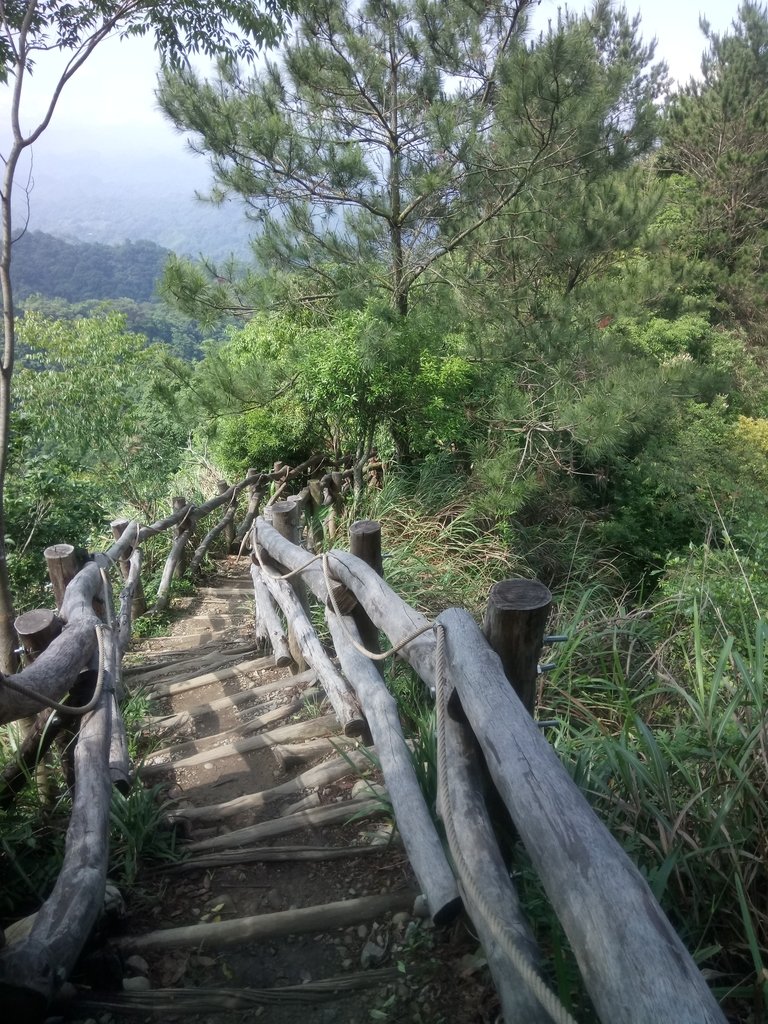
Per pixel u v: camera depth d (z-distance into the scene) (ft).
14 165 13.64
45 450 39.99
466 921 7.73
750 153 67.21
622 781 8.38
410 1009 7.09
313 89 27.27
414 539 20.48
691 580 17.06
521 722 5.87
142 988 7.56
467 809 6.79
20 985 5.96
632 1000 3.82
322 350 27.58
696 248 65.00
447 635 7.34
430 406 25.73
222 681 15.60
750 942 6.20
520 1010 5.38
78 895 6.98
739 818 7.79
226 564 28.32
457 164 26.04
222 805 10.70
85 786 8.36
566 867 4.56
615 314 31.37
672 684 9.64
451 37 25.31
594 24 26.76
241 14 15.16
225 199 28.89
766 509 29.12
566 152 25.85
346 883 8.95
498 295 29.35
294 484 32.65
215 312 29.50
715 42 78.07
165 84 25.99
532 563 22.29
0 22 13.85
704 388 25.39
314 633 13.37
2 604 14.23
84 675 10.57
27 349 45.44
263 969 7.80
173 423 41.06
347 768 11.10
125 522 21.98
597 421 23.77
